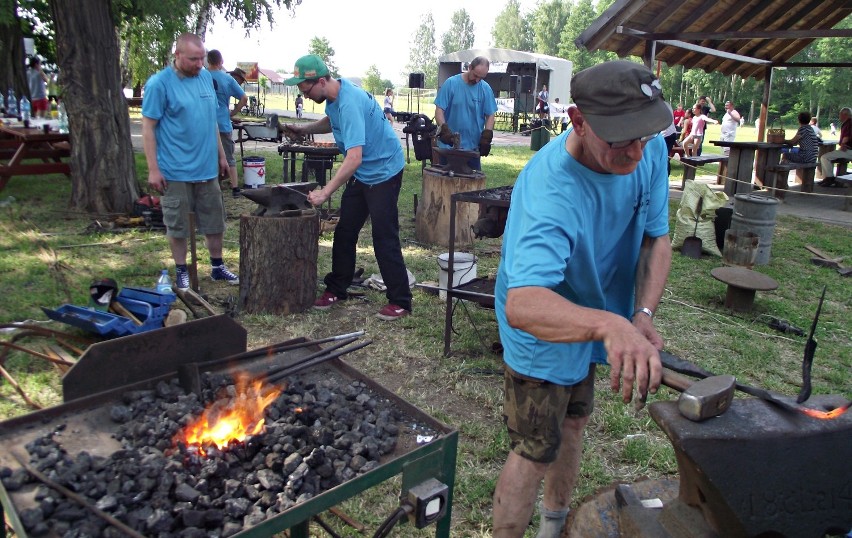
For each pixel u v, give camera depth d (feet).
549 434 6.86
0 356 12.09
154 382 7.34
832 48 171.42
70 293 16.67
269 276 15.93
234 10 38.99
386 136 15.51
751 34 27.25
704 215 24.73
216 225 18.07
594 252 6.64
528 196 6.11
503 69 92.79
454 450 6.52
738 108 193.98
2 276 17.75
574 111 5.63
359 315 16.66
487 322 16.48
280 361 8.11
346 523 9.00
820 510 5.21
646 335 6.82
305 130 26.25
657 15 28.09
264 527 5.18
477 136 24.67
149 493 5.58
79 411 6.78
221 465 5.88
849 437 5.15
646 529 5.94
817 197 40.09
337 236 16.66
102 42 25.41
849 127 44.24
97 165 25.95
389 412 7.05
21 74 48.49
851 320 18.66
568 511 8.42
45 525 5.04
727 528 5.20
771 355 15.64
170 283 15.52
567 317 5.18
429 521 6.25
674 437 4.98
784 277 22.62
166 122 16.48
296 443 6.30
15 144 33.63
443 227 23.76
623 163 5.58
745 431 4.98
